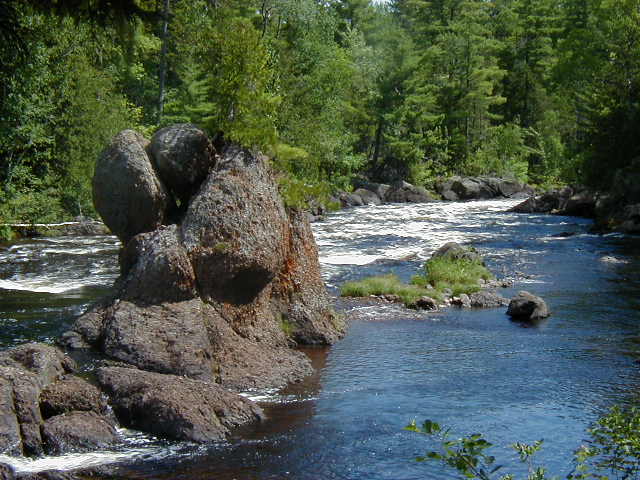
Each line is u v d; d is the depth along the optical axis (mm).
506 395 10992
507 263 24922
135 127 43062
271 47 41969
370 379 11719
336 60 51812
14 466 7957
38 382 9297
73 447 8484
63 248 28078
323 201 14875
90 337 11664
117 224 13438
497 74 77875
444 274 20547
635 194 37562
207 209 12430
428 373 12133
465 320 16375
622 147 42781
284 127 30891
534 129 80938
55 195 37812
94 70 39969
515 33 87000
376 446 8891
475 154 74750
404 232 34812
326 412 10070
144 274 11852
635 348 13891
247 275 12516
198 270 12102
